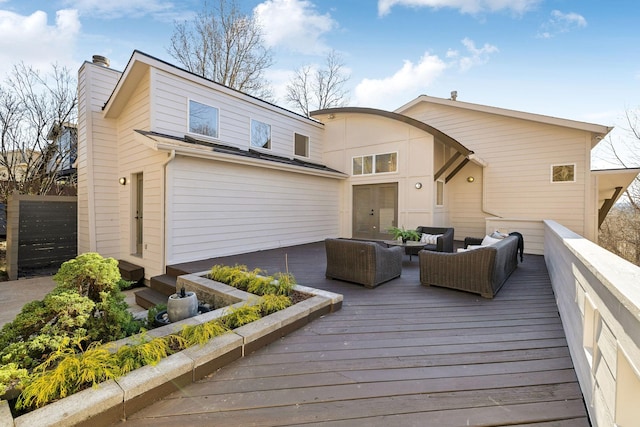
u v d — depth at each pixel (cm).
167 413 175
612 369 141
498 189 898
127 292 612
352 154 1020
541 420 173
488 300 384
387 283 464
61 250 841
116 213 770
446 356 243
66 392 167
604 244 1369
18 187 1102
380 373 219
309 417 173
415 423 170
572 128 780
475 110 918
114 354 201
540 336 281
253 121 870
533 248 748
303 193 899
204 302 390
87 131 730
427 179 852
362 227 993
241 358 239
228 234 690
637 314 105
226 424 167
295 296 354
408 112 1061
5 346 214
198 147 618
